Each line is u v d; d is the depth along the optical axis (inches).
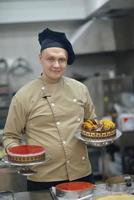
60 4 186.7
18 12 183.3
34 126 67.6
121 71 198.5
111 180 62.7
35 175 67.2
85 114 72.8
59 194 56.7
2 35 189.6
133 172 152.9
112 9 153.8
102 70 201.8
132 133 156.0
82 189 56.4
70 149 67.2
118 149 168.9
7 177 76.0
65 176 67.4
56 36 64.7
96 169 170.6
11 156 59.3
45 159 61.1
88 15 176.2
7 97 170.6
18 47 191.5
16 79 191.8
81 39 178.7
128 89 177.3
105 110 174.7
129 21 174.9
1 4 181.3
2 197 60.2
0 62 189.0
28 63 192.7
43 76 68.8
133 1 134.0
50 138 66.9
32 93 67.7
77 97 69.7
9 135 68.7
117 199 55.1
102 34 179.3
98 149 170.9
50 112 67.2
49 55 64.1
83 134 65.3
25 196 60.3
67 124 67.7
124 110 167.9
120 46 179.6
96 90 174.2
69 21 191.6
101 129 64.2
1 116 135.6
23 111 67.2
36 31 191.9
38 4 184.7
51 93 68.0
